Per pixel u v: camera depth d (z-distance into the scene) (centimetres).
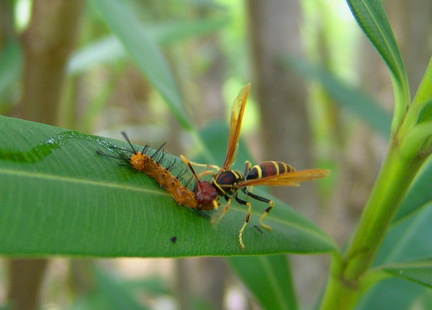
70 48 18
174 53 33
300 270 26
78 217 9
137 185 10
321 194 37
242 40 47
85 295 31
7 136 9
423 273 11
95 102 27
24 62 18
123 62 30
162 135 32
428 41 25
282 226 12
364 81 30
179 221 10
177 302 29
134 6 30
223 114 44
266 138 27
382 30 11
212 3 30
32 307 19
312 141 27
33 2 17
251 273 14
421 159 11
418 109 11
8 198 8
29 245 8
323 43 40
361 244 12
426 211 15
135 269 48
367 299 15
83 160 10
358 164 29
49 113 18
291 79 26
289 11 26
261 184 12
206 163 15
